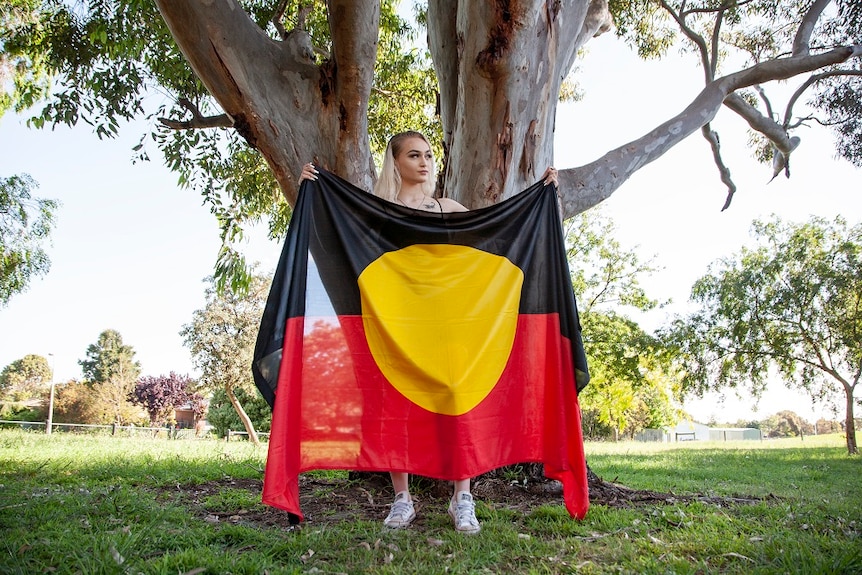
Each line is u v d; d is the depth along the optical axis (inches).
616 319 961.5
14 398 1846.7
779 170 394.0
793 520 145.3
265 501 120.4
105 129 338.0
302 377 138.5
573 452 145.7
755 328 739.4
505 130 212.5
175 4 201.3
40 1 398.9
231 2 209.6
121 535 119.7
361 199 151.6
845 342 684.1
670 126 289.4
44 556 112.2
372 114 439.2
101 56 335.6
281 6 317.7
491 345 147.6
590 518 147.9
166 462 268.5
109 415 1453.0
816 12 350.6
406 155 165.3
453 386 140.9
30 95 410.9
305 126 221.9
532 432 148.6
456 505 139.2
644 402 1354.6
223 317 768.3
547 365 152.5
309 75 225.0
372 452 138.3
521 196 160.9
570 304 153.3
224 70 209.5
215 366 761.0
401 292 148.1
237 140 380.5
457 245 153.6
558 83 228.8
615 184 267.0
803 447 753.6
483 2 202.5
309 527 137.9
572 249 1003.3
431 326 145.9
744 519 147.6
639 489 215.5
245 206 394.9
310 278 145.1
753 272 743.7
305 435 136.6
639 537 131.1
